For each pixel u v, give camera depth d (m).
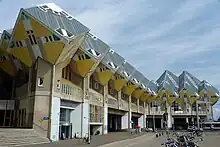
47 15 34.44
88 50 41.22
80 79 42.03
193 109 95.50
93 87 50.38
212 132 68.06
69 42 32.97
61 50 32.62
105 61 51.00
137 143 31.59
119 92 62.16
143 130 74.25
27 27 33.16
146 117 90.94
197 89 100.12
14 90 43.53
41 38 32.94
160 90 95.19
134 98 76.94
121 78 60.09
